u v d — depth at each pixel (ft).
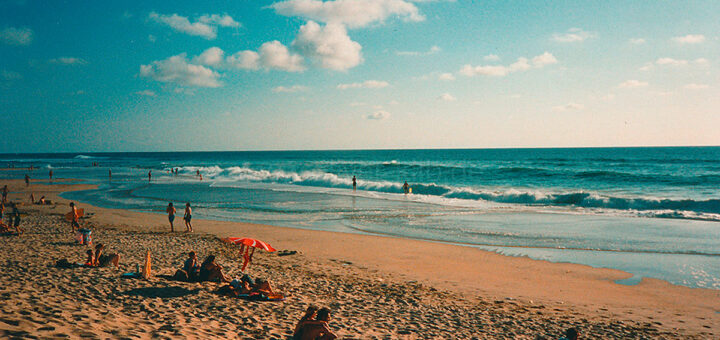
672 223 74.38
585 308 34.99
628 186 136.67
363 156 638.53
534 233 67.51
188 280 34.53
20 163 417.08
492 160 385.09
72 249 46.83
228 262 45.62
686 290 39.78
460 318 30.89
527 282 42.47
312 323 21.27
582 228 71.26
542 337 27.55
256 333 23.44
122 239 56.95
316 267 46.55
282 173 218.18
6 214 77.20
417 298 36.06
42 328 18.60
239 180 200.54
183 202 111.86
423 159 469.16
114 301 26.50
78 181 189.78
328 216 87.10
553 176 173.88
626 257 52.06
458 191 123.85
